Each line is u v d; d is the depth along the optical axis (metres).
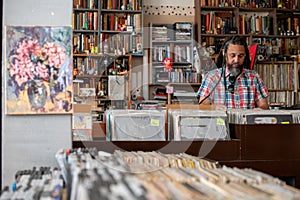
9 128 2.62
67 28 2.66
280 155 3.19
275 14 7.27
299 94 7.23
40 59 2.63
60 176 2.09
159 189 1.51
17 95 2.61
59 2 2.67
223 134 3.18
